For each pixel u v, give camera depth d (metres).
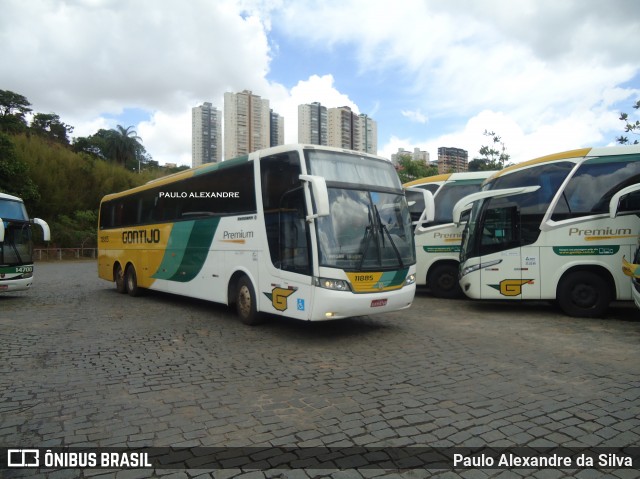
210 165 10.14
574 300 9.35
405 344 7.31
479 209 10.14
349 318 9.57
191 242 10.67
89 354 6.82
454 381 5.42
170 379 5.60
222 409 4.61
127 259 14.10
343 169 7.83
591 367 5.92
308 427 4.17
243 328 8.69
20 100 61.00
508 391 5.05
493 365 6.06
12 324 9.27
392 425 4.19
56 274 24.12
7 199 13.44
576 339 7.50
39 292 15.36
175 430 4.12
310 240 7.23
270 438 3.96
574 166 9.39
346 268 7.21
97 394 5.08
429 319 9.41
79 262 37.62
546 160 9.67
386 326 8.73
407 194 13.12
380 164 8.41
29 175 40.84
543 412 4.45
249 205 8.73
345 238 7.37
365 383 5.39
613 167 9.16
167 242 11.77
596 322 8.88
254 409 4.61
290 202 7.70
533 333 7.99
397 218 8.14
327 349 7.04
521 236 9.62
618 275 8.96
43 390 5.21
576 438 3.90
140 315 10.36
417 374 5.71
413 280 8.09
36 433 4.08
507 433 4.00
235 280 9.32
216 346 7.29
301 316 7.37
